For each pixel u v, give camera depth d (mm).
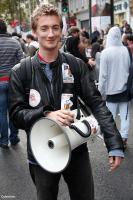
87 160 3080
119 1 34156
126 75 6828
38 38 2988
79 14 47594
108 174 5758
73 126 2803
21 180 5695
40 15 2922
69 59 3055
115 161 2934
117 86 6859
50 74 3012
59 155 2861
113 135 2961
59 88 3021
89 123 2898
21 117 2938
